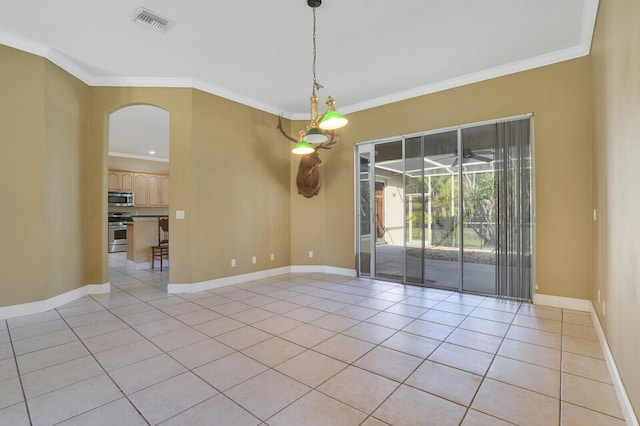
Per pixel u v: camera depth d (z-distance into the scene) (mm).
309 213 5781
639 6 1524
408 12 2930
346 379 2125
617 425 1657
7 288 3309
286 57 3781
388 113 4980
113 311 3557
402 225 4918
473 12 2934
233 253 4922
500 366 2291
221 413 1766
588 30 3117
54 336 2842
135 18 3010
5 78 3285
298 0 2758
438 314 3439
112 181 8906
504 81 3977
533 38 3354
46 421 1694
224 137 4809
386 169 5148
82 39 3373
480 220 4188
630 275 1712
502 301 3910
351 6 2842
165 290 4520
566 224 3592
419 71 4125
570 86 3568
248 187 5145
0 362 2354
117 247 9141
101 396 1926
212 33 3273
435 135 4559
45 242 3529
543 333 2891
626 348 1772
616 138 2090
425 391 1981
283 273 5664
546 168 3707
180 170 4395
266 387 2029
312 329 3018
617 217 2066
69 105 3900
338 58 3799
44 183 3512
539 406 1824
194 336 2852
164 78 4340
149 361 2377
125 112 5512
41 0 2742
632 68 1659
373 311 3551
